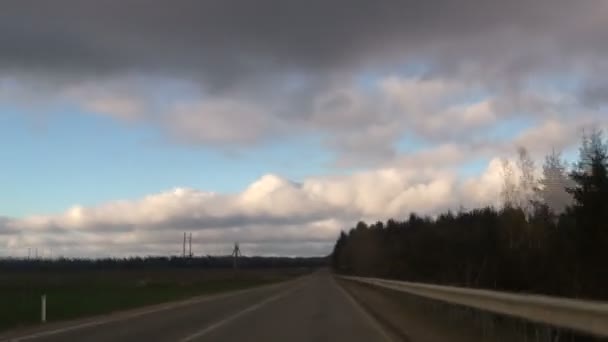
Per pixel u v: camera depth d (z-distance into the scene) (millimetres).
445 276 63188
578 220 35688
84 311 34281
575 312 12453
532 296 15203
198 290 67188
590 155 37750
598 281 32125
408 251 89188
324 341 19188
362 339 19781
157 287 72188
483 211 75750
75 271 157500
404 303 38625
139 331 22516
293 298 48469
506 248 44562
